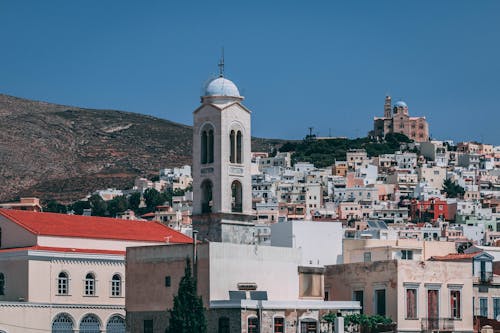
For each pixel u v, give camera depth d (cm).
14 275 14725
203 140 14638
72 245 15212
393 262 13288
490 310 14738
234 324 12006
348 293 13838
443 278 13612
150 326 12888
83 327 15075
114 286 15488
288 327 12406
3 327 14050
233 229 14350
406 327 13188
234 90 14688
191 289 12138
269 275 12938
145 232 16500
